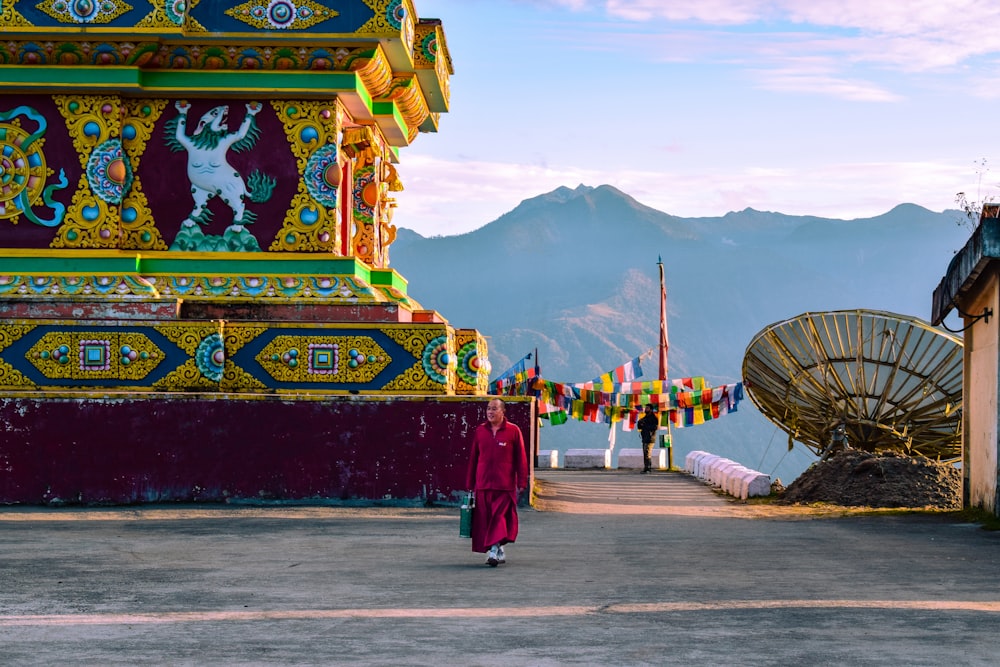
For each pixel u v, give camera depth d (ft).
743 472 97.30
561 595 37.17
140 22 74.90
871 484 84.79
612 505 82.89
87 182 77.20
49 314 75.10
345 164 84.53
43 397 71.46
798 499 87.35
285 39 76.54
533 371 143.23
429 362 74.59
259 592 37.81
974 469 75.36
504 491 45.60
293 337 74.43
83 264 76.64
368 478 72.38
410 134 96.43
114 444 71.56
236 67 77.77
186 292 77.15
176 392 72.54
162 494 71.61
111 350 73.41
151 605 35.04
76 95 77.51
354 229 88.43
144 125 78.48
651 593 37.60
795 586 39.29
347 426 72.64
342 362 74.54
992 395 68.90
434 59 88.63
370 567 44.73
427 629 30.96
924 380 93.76
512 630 30.78
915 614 33.32
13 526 61.41
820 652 27.78
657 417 138.62
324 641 29.27
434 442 72.54
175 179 78.43
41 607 34.55
